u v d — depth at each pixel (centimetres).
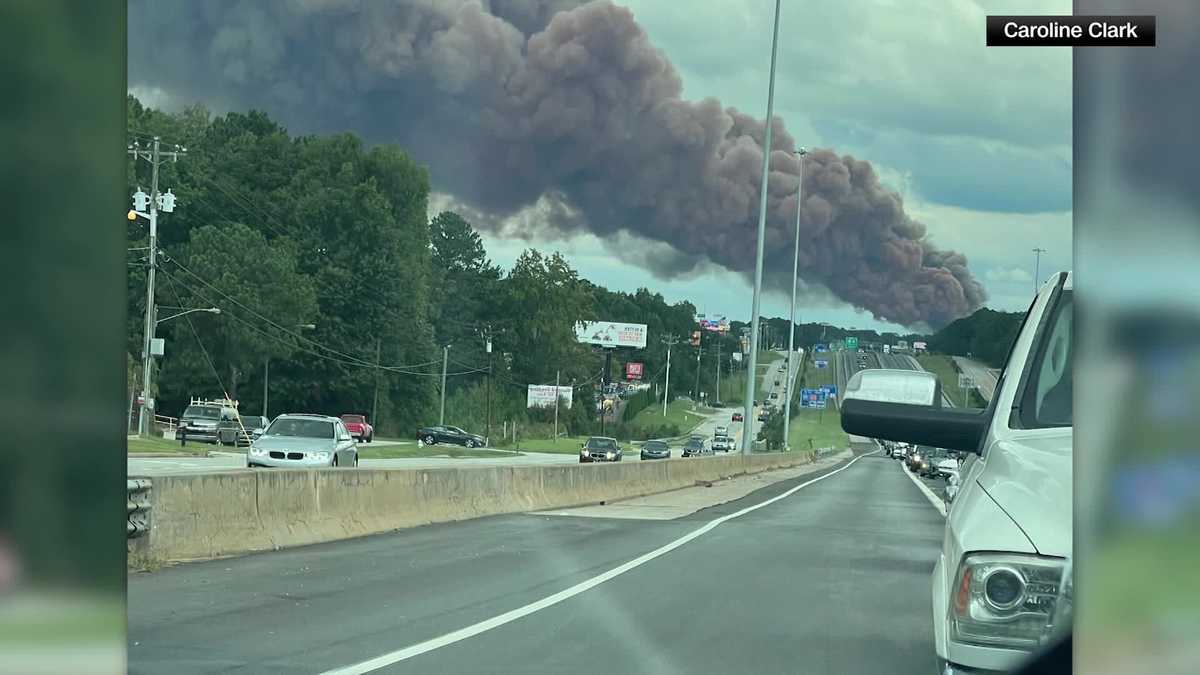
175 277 10100
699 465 4531
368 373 11388
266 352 10300
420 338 12062
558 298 15700
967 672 283
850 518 2438
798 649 850
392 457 7206
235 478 1507
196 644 830
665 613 1022
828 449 14712
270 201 11981
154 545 1314
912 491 4181
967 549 290
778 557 1530
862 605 1088
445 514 2172
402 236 12006
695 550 1616
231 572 1277
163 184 11081
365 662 776
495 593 1140
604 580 1255
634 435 17888
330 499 1762
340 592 1134
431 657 798
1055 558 276
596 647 845
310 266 11375
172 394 10125
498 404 14938
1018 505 304
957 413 412
